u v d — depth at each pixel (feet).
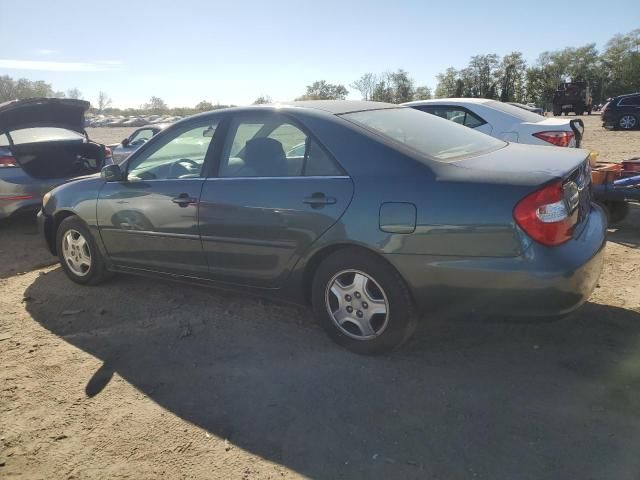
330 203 10.37
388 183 9.89
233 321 13.02
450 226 9.27
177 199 12.71
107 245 14.73
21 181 21.26
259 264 11.70
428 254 9.50
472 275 9.22
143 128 41.93
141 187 13.57
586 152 11.28
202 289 15.26
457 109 24.54
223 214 11.90
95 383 10.49
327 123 11.00
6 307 14.64
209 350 11.60
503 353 10.80
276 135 11.64
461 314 9.75
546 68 242.78
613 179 18.01
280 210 11.02
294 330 12.37
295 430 8.76
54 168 22.75
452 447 8.13
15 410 9.69
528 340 11.26
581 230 9.81
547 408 8.93
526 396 9.30
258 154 11.76
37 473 8.05
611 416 8.63
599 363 10.22
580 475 7.39
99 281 15.80
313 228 10.62
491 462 7.75
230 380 10.36
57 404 9.82
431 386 9.77
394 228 9.71
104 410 9.57
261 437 8.63
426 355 10.88
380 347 10.57
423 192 9.53
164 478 7.82
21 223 25.07
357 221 10.07
